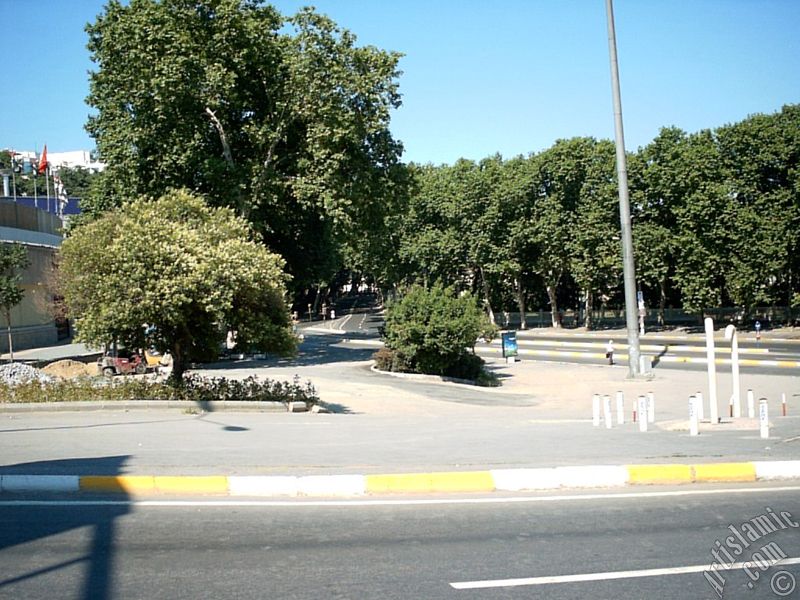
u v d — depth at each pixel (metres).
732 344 17.05
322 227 46.22
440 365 32.59
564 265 69.81
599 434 14.12
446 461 10.33
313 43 37.81
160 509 7.98
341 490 8.80
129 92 37.06
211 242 19.34
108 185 39.56
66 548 6.62
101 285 16.98
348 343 56.59
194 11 37.19
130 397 17.67
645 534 7.36
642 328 58.97
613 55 30.34
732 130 54.53
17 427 13.77
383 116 38.56
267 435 13.08
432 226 77.50
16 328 45.00
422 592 5.71
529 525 7.64
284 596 5.57
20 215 47.97
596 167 65.44
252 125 38.97
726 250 54.12
